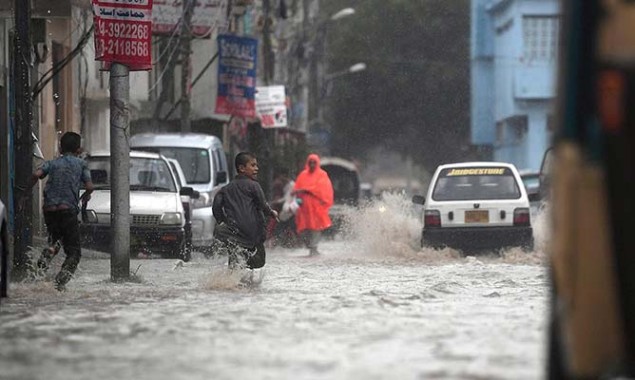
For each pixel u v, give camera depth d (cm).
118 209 4291
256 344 2269
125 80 4338
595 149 1445
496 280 4300
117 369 1966
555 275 1559
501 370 1914
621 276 1433
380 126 18150
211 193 6631
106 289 3850
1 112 5906
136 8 4328
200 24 8456
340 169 12975
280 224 7475
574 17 1492
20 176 4306
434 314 2866
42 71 7044
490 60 17512
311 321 2695
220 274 3934
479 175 6091
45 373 1934
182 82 8431
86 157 6081
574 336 1450
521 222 5953
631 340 1435
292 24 16300
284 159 11175
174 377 1869
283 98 10981
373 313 2895
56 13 5862
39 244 5681
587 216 1439
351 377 1844
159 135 7038
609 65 1450
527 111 16312
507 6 16575
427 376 1852
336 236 9750
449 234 5953
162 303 3234
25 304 3244
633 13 1487
